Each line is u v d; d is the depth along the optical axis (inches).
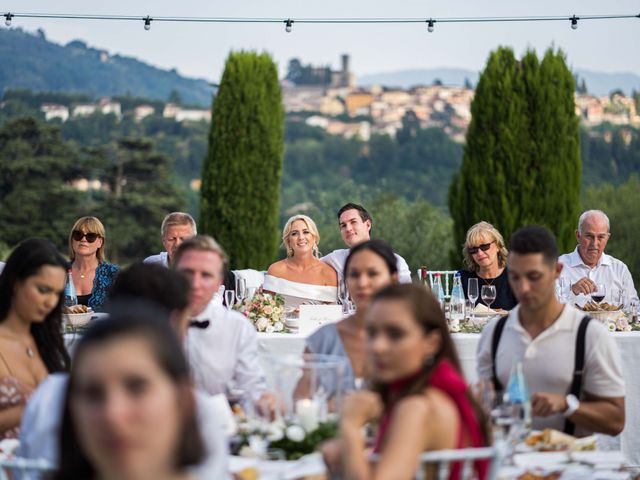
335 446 130.4
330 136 3127.5
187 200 2139.5
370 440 150.2
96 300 322.7
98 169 2112.5
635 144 2349.9
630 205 1390.3
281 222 2682.1
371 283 181.6
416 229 1040.8
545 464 155.8
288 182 3016.7
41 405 143.4
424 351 129.4
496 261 318.7
